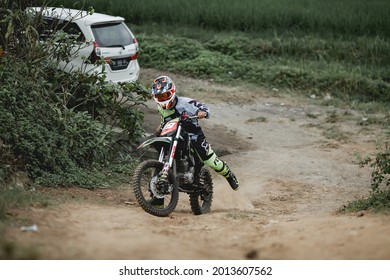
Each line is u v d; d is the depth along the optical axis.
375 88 42.00
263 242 14.05
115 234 14.07
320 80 42.84
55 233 13.77
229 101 39.62
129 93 25.25
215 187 24.14
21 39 23.69
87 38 30.53
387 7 51.81
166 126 17.95
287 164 27.62
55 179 20.23
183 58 45.75
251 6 52.34
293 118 36.72
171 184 18.05
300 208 21.64
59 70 24.17
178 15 52.66
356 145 31.55
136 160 24.39
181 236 14.66
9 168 19.05
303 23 51.28
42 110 21.89
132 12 52.31
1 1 23.58
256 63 45.84
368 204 18.36
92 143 22.59
